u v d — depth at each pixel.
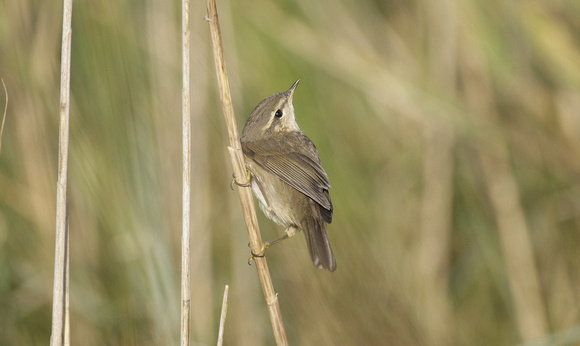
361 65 12.10
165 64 10.69
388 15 13.55
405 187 12.85
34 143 10.59
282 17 12.22
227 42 11.48
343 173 11.93
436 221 12.69
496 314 12.76
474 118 12.17
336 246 11.42
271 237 11.26
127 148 9.99
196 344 10.54
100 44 10.02
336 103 12.42
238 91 11.44
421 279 11.97
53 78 10.42
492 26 12.66
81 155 10.05
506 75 12.75
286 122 9.50
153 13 10.69
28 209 10.82
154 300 10.05
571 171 12.81
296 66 12.13
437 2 12.86
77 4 10.16
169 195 10.46
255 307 11.18
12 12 10.33
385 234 12.02
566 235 13.03
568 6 12.61
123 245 10.03
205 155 11.01
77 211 10.38
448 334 11.73
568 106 12.71
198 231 10.84
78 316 10.41
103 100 10.00
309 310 11.07
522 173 13.07
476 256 13.06
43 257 10.77
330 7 12.77
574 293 12.67
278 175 8.51
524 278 12.45
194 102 10.97
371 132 12.73
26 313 10.91
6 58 10.55
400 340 11.26
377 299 11.38
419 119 12.41
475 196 13.16
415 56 13.21
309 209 8.55
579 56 12.29
